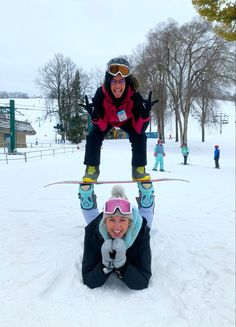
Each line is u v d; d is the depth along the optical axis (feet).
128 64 6.57
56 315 4.97
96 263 6.07
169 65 61.62
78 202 12.40
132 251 6.07
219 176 24.67
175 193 16.24
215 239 9.04
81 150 58.03
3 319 4.79
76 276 6.27
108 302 5.45
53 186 16.21
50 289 5.76
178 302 5.59
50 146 71.82
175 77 61.98
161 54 59.11
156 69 59.41
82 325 4.79
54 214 10.44
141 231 6.12
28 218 9.82
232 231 9.87
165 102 67.67
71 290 5.76
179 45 59.57
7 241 7.75
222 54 56.90
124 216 5.69
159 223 10.30
